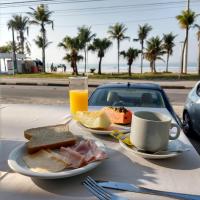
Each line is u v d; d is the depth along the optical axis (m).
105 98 2.87
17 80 17.83
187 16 23.67
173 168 1.01
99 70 28.61
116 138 1.33
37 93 11.12
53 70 36.53
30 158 1.00
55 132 1.22
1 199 0.79
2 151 1.20
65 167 0.92
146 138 1.08
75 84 1.90
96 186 0.87
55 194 0.82
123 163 1.06
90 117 1.54
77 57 25.36
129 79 19.83
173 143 1.21
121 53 26.98
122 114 1.57
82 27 25.98
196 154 1.15
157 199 0.80
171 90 12.44
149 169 1.01
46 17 27.81
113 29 30.56
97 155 1.00
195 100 4.41
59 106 2.42
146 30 32.38
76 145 1.13
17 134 1.48
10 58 27.28
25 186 0.87
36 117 1.93
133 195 0.82
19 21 32.28
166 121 1.08
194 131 4.43
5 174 0.95
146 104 2.70
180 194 0.82
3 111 2.17
